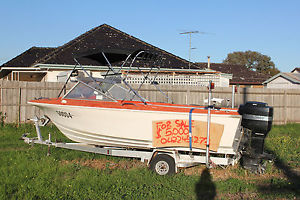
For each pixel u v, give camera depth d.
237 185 5.23
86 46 15.57
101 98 6.27
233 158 5.88
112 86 6.63
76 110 5.99
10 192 4.66
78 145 6.54
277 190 5.11
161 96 11.96
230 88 12.27
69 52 14.99
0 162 6.15
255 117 5.36
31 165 5.96
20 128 10.16
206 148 5.51
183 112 5.57
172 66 15.62
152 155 5.76
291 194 4.86
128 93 6.79
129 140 5.98
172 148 5.75
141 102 6.46
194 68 16.39
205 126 5.53
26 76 18.41
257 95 12.47
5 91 10.66
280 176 5.94
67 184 4.98
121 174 5.57
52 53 15.19
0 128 10.09
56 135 9.11
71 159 6.68
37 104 6.37
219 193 4.93
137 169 5.93
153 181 5.24
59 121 6.43
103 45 15.90
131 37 17.97
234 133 5.54
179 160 5.68
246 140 5.87
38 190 4.67
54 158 6.51
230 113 5.61
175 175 5.61
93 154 7.02
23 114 10.90
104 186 4.94
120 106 5.78
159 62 7.41
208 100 6.19
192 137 5.58
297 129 11.59
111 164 6.38
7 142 8.18
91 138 6.31
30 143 6.72
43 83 11.06
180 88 11.99
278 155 7.30
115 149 6.37
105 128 6.01
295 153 7.77
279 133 10.79
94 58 7.86
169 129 5.65
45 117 6.74
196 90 12.07
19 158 6.41
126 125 5.86
